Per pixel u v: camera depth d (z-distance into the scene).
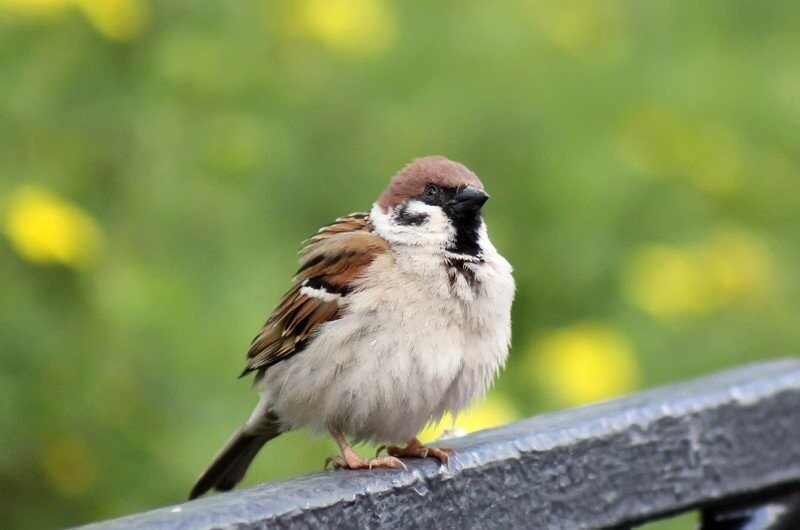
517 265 11.34
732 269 11.65
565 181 11.37
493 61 11.67
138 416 9.11
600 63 12.05
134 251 9.41
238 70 10.02
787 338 11.47
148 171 9.47
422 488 5.32
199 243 9.69
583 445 5.67
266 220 10.19
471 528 5.41
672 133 12.05
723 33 13.05
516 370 11.07
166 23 9.70
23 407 8.76
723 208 12.13
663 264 11.23
